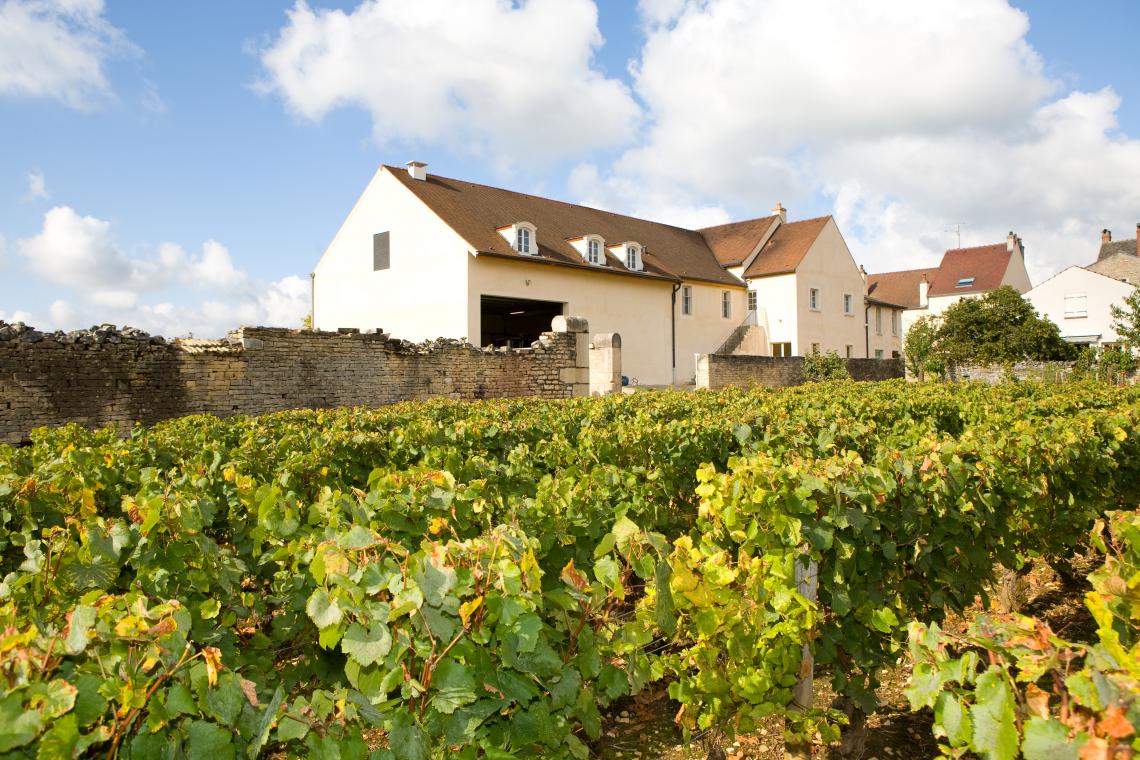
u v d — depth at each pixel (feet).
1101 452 21.45
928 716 13.80
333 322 95.35
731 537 12.87
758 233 126.82
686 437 23.11
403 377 57.47
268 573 13.92
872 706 12.35
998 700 6.45
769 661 11.20
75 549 10.46
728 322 116.47
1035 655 6.30
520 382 64.75
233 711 6.55
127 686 5.95
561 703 8.53
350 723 7.33
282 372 50.75
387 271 87.81
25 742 5.16
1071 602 20.10
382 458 22.89
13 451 22.20
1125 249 179.01
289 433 24.25
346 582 7.58
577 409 35.91
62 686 5.45
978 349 119.24
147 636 6.26
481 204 92.43
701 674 10.86
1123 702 5.48
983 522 15.39
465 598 7.98
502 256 80.28
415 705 7.59
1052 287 146.10
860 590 12.82
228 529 15.38
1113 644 7.03
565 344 67.87
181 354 45.85
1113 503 23.43
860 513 12.37
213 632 9.19
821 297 122.31
